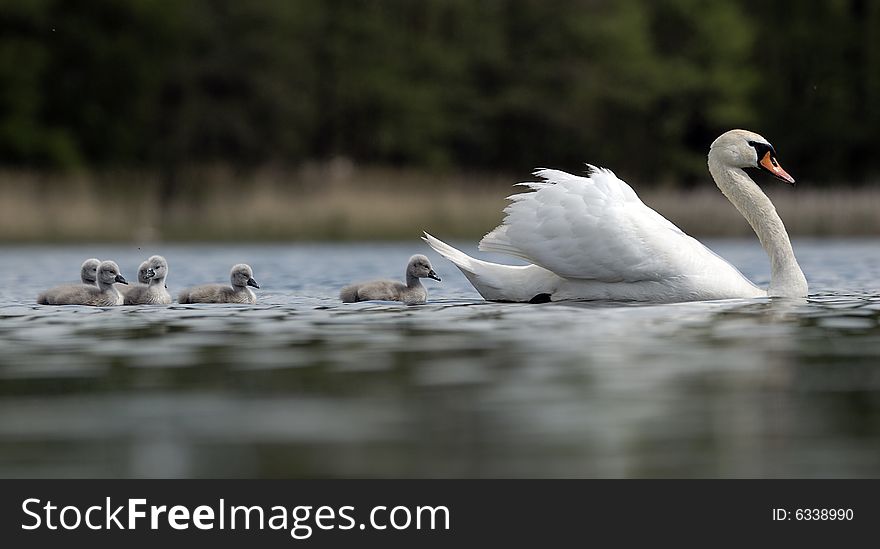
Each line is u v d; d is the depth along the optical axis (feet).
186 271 84.28
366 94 243.19
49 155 207.10
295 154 234.99
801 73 286.66
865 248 112.06
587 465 25.40
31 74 208.74
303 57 236.43
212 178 196.65
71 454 26.61
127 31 221.66
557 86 256.32
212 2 228.02
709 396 31.86
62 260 100.99
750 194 57.72
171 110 225.76
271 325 47.42
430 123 249.96
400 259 98.58
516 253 52.80
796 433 27.86
